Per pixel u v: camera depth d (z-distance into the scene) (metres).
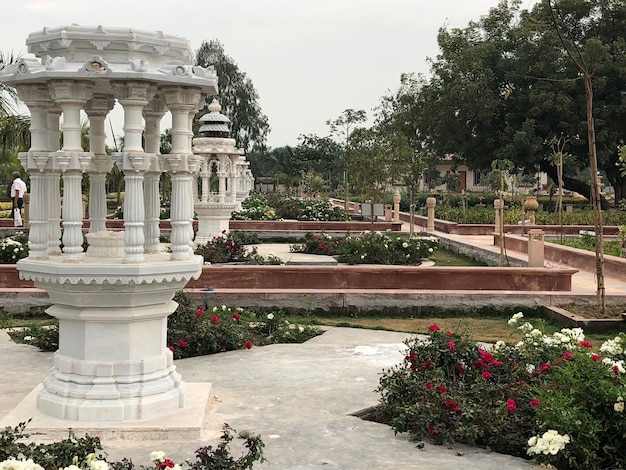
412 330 9.86
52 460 4.02
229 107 56.31
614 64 32.38
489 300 11.17
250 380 7.05
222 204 17.22
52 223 5.87
